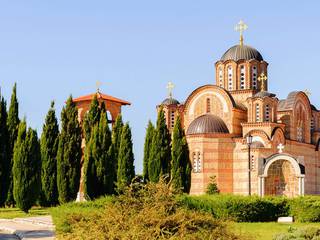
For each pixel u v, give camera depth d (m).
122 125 76.31
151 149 72.56
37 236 41.47
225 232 19.84
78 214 29.22
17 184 62.66
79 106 94.75
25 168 62.69
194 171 92.38
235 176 91.88
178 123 73.19
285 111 100.69
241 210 51.41
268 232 42.16
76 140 72.94
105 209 20.56
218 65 104.62
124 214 19.61
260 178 82.56
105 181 64.62
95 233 18.92
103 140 65.50
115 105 96.56
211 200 50.59
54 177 73.12
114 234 18.56
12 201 72.44
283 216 53.78
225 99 97.38
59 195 71.50
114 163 65.88
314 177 105.69
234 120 96.56
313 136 108.38
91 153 65.19
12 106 75.50
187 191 72.06
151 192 20.86
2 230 48.41
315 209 52.66
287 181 83.00
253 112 95.56
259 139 92.62
